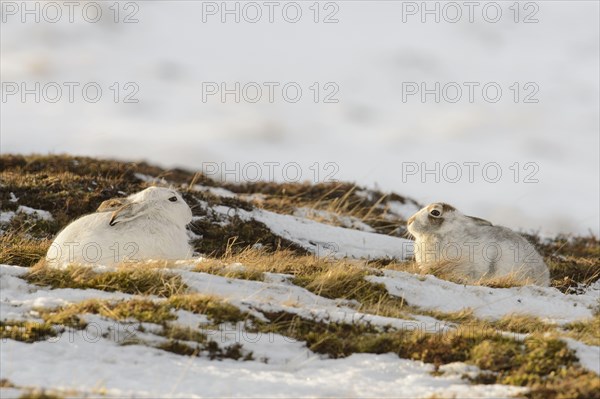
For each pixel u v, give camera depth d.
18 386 29.06
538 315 43.47
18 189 61.44
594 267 59.62
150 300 36.81
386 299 43.44
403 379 32.56
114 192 63.34
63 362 31.75
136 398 28.59
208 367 32.41
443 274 50.16
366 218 73.62
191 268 42.94
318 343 35.12
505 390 31.00
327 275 43.81
